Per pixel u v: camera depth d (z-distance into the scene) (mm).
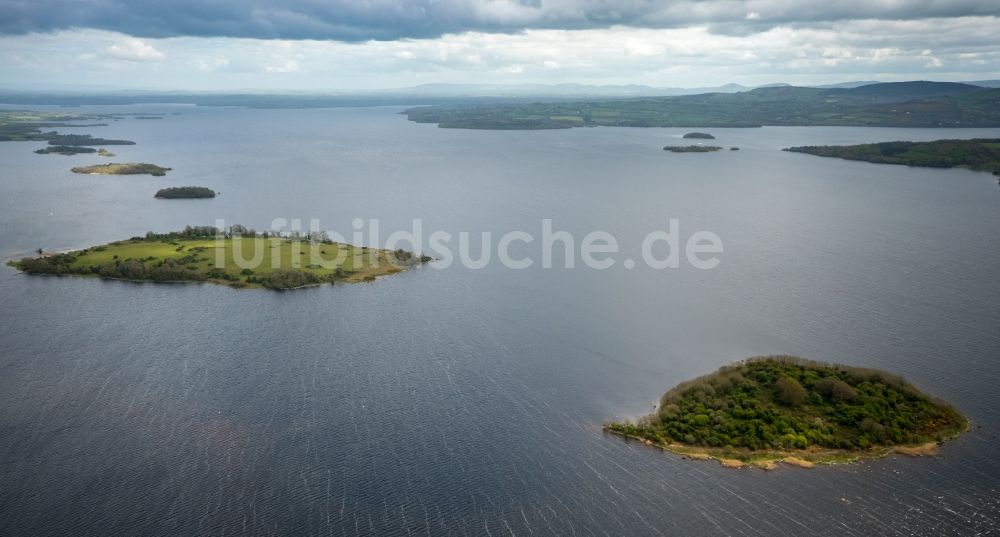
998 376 170125
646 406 161000
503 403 162875
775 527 119312
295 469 137375
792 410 150875
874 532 117250
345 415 157625
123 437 148500
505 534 119375
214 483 133000
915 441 140500
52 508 125875
